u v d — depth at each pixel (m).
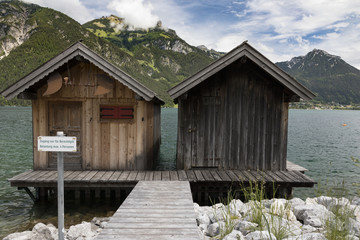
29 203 8.75
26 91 8.20
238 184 7.77
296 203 6.00
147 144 9.82
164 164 14.85
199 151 8.99
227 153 9.00
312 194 10.60
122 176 8.02
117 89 8.80
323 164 17.89
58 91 8.73
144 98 8.20
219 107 8.95
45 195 8.59
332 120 88.94
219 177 8.02
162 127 42.12
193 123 8.95
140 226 4.42
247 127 9.00
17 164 15.65
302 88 8.08
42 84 8.70
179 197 6.02
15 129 35.94
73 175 8.05
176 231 4.24
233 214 5.21
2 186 10.89
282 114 9.02
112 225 4.46
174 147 21.33
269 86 8.97
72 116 8.88
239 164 9.02
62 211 3.94
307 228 4.46
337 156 21.14
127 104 8.81
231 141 8.99
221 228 4.53
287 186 7.78
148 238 3.97
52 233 5.45
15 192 9.98
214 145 8.98
